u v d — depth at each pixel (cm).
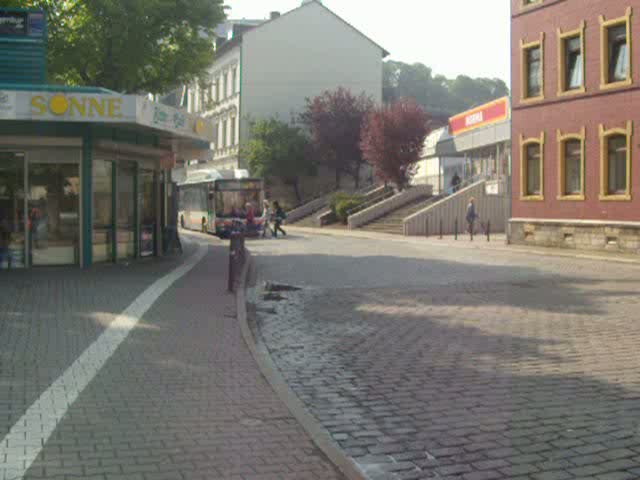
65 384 659
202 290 1323
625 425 568
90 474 442
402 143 4488
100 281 1421
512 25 2972
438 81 10019
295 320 1098
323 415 605
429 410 618
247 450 496
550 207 2795
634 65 2428
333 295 1391
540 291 1445
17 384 656
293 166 5416
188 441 512
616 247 2489
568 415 598
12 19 1731
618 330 997
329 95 5419
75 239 1702
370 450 519
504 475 467
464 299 1328
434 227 3806
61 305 1109
